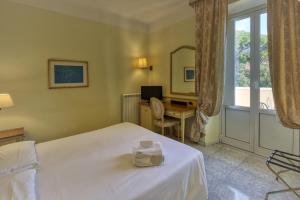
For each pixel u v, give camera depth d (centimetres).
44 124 285
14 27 250
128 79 387
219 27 261
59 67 293
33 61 268
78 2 296
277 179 208
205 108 289
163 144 179
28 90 267
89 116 335
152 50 416
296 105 204
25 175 115
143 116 381
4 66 246
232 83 304
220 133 329
